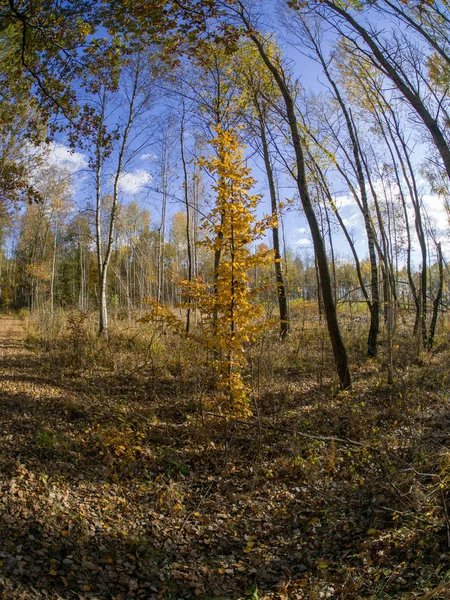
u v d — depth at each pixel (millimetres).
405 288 21000
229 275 6633
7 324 23844
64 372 9906
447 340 14273
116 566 4148
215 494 5688
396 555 4164
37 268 27500
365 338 14320
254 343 9523
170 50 7031
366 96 13586
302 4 7215
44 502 4648
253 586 4078
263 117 13523
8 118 9352
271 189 15273
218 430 7359
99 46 6816
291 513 5254
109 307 23312
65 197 24797
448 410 7848
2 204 11430
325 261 9492
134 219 30750
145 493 5465
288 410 8211
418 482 4953
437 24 7492
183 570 4277
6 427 6195
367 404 8414
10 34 7848
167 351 11570
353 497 5383
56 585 3656
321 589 3928
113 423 7016
